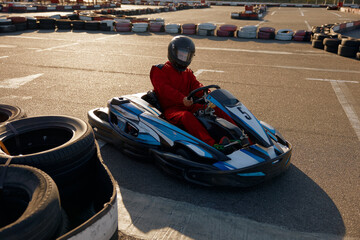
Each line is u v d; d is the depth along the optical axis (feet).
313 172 11.33
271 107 18.31
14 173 6.86
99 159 8.52
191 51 11.45
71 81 21.99
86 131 9.05
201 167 9.41
